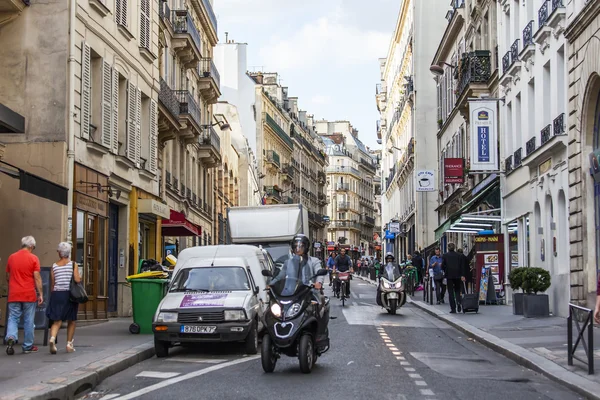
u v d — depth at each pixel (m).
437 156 56.25
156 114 30.62
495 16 34.94
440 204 53.41
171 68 38.81
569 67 22.98
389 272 27.25
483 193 34.75
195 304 15.34
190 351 16.31
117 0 25.12
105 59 23.97
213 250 17.81
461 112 39.25
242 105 80.88
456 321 22.33
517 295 24.38
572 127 22.73
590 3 20.33
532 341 16.70
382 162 105.19
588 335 12.16
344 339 18.25
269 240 30.36
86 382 11.52
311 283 13.17
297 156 112.50
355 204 163.38
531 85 28.72
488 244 30.23
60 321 14.41
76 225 21.19
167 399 10.44
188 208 43.91
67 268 14.46
